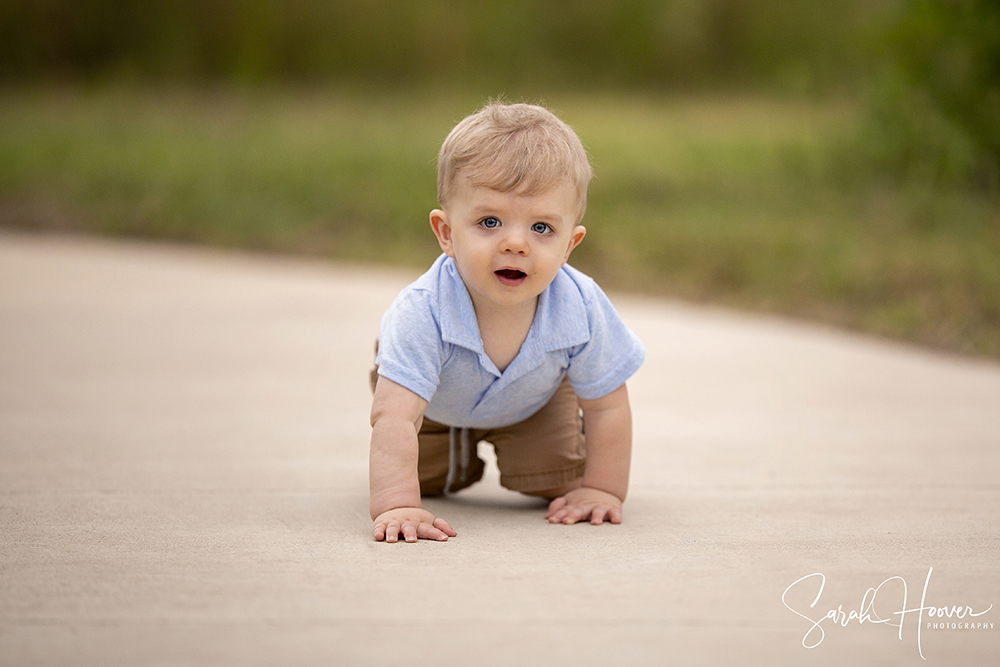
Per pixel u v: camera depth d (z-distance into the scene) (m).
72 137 16.08
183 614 2.23
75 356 6.02
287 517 3.09
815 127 13.59
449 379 3.07
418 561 2.63
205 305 7.96
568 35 24.23
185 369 5.74
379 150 14.62
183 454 3.94
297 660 2.00
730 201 11.54
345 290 8.83
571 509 3.13
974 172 10.48
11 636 2.11
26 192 13.35
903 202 10.34
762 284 8.57
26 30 23.86
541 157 2.84
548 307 3.06
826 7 21.41
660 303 8.41
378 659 2.01
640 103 20.80
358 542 2.81
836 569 2.60
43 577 2.48
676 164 13.17
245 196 12.84
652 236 10.16
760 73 23.03
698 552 2.74
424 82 22.88
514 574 2.53
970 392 5.30
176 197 12.97
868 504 3.30
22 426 4.36
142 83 22.12
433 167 13.48
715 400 5.10
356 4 23.34
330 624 2.18
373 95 21.27
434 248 10.92
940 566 2.63
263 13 23.02
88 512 3.11
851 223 10.08
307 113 18.69
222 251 11.12
